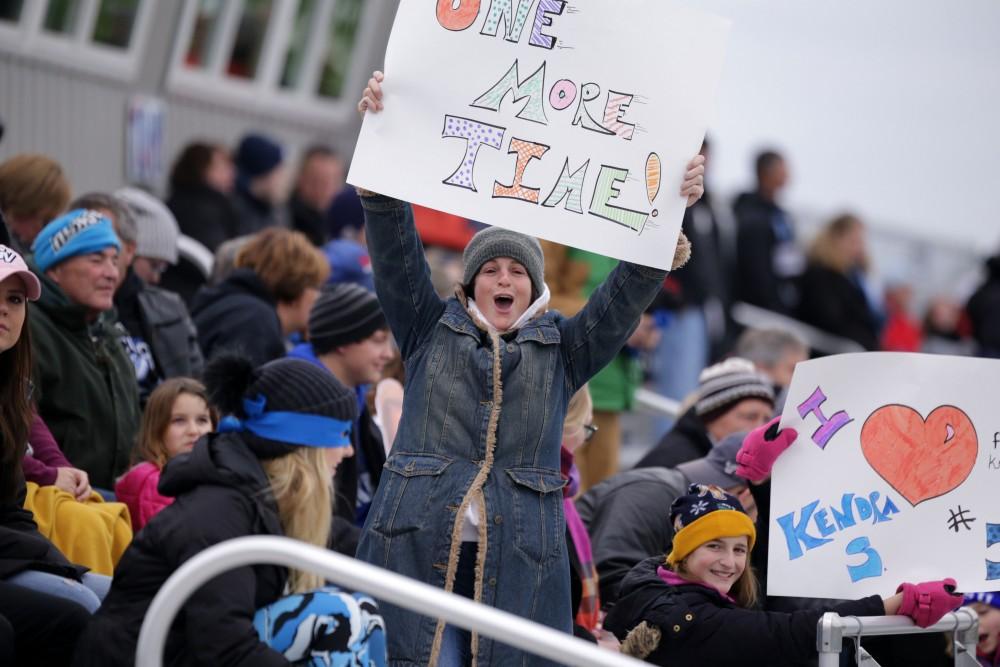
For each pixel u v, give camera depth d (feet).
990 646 75.61
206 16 157.48
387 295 59.67
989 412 62.44
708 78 60.03
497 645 56.90
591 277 99.55
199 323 87.15
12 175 84.17
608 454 99.19
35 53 138.72
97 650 55.16
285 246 88.63
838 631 58.85
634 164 59.72
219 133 162.40
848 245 156.35
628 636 62.44
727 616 61.11
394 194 58.54
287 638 55.88
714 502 63.46
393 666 57.47
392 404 81.97
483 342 59.67
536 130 59.57
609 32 59.88
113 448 75.61
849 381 62.64
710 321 142.61
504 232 60.49
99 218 75.20
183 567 48.55
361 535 58.95
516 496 57.77
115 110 148.87
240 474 56.49
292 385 57.57
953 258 196.95
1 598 58.54
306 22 171.53
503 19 59.62
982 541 61.82
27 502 66.44
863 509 61.87
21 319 62.39
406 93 59.06
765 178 152.05
